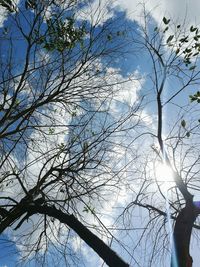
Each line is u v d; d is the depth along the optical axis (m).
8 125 10.33
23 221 10.16
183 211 9.13
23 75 10.42
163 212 9.59
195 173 9.36
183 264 8.64
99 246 9.06
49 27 10.52
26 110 10.47
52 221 10.21
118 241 9.45
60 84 10.89
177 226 9.02
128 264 8.88
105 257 8.98
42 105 10.77
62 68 10.88
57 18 10.53
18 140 10.48
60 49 10.60
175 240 8.88
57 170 10.52
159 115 9.47
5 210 10.18
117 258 8.94
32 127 10.75
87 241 9.20
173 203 9.59
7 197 10.12
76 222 9.43
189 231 8.98
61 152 10.66
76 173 10.42
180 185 9.16
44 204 10.13
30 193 10.31
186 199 9.14
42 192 10.21
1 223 9.97
